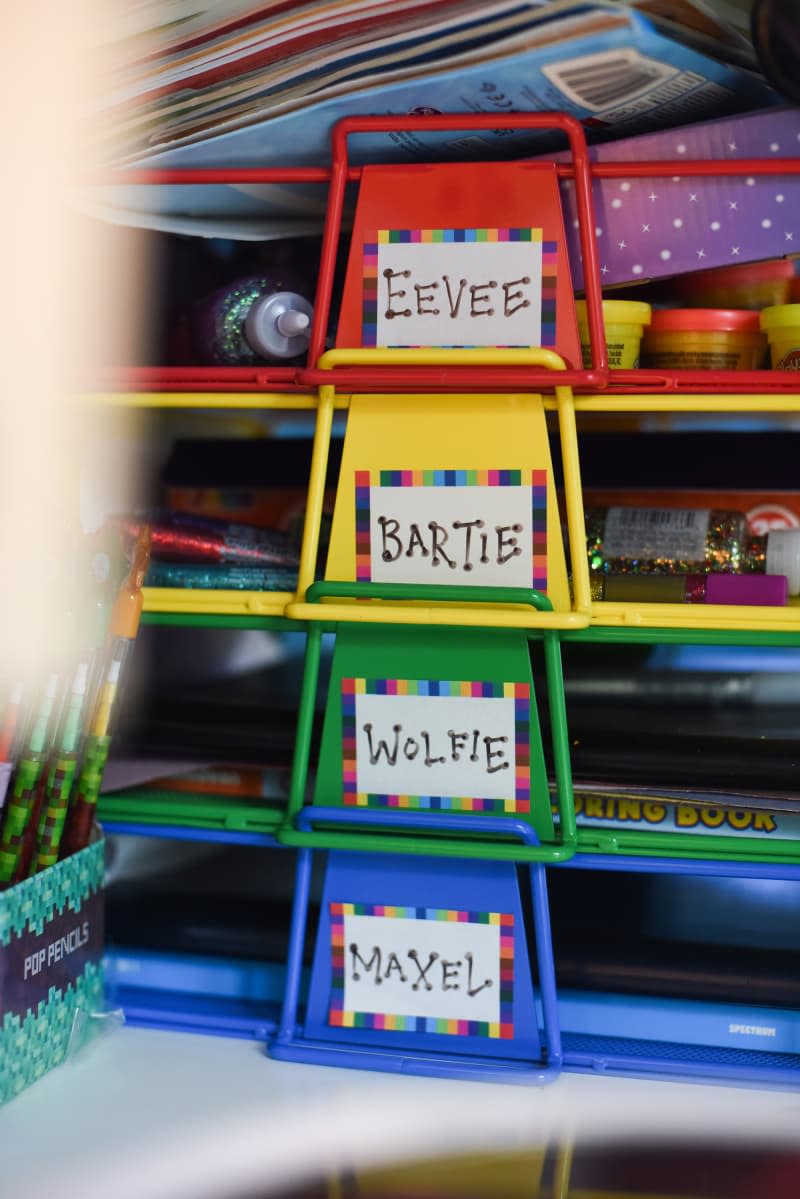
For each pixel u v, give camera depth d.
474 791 0.93
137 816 0.99
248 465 1.14
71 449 0.99
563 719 0.90
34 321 0.98
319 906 1.04
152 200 0.95
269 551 1.08
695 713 1.00
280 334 0.95
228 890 1.08
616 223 0.90
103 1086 0.89
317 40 0.82
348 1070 0.92
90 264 1.00
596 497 1.07
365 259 0.91
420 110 0.87
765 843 0.90
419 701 0.93
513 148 0.92
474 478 0.92
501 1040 0.93
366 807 0.94
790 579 0.95
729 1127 0.84
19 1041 0.87
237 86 0.86
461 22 0.79
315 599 0.92
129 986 1.04
